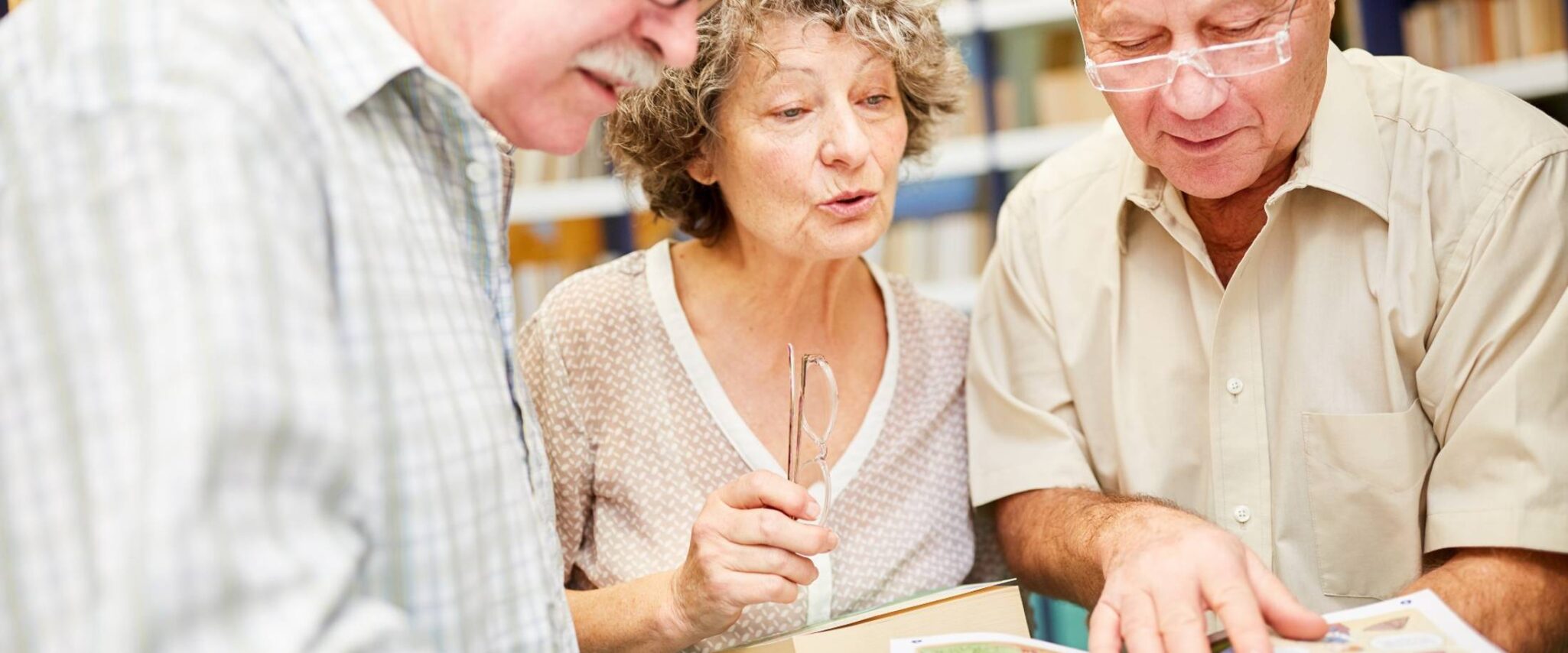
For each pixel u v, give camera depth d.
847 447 1.52
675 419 1.49
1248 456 1.43
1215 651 1.04
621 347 1.50
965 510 1.61
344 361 0.72
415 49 0.90
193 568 0.57
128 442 0.59
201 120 0.65
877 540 1.51
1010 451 1.57
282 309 0.65
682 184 1.55
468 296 0.87
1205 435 1.48
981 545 1.69
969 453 1.60
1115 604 1.10
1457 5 3.36
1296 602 1.03
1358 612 1.05
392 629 0.66
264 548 0.60
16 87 0.69
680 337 1.50
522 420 1.02
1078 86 3.73
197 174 0.64
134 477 0.58
